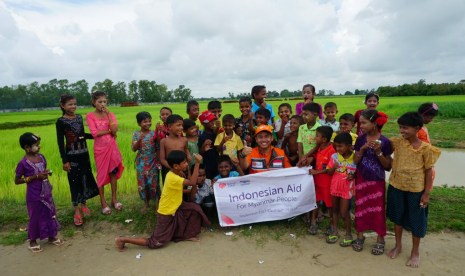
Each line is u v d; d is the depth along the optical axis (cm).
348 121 479
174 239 448
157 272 364
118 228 495
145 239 424
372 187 400
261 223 504
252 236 460
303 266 370
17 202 588
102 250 428
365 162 403
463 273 350
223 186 489
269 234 465
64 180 676
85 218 518
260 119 551
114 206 549
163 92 13500
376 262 377
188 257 399
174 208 429
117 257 405
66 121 495
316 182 492
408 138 369
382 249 398
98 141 518
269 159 516
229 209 484
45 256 414
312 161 523
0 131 1961
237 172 530
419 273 351
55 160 876
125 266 380
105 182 524
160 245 423
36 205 423
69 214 529
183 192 462
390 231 468
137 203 567
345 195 419
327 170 463
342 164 424
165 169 502
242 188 493
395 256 389
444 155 1131
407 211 377
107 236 475
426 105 432
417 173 363
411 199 368
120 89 12175
